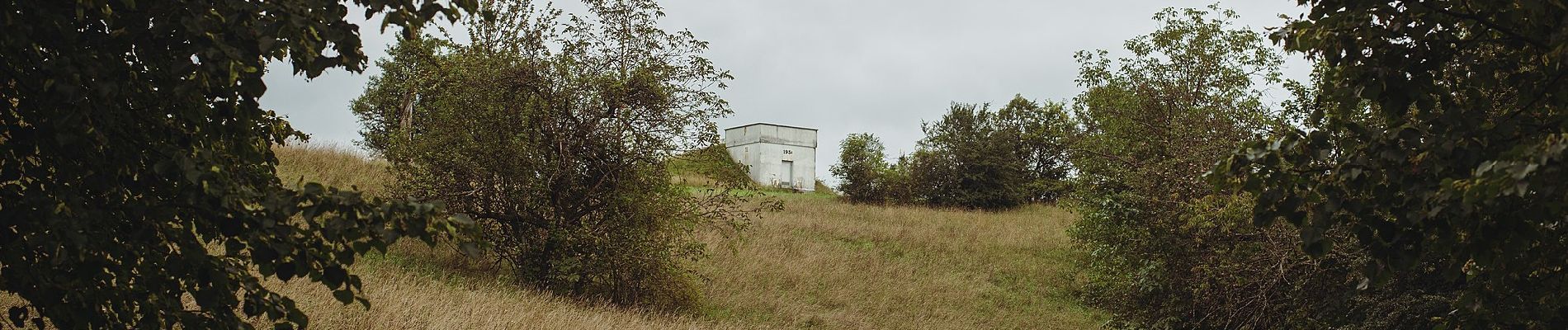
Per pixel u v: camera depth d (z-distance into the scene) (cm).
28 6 372
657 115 1584
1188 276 1551
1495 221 492
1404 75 510
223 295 436
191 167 384
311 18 389
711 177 1659
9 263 406
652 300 1617
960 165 4294
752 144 5334
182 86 379
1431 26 497
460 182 1561
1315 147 504
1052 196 4712
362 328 955
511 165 1548
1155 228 1605
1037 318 2098
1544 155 364
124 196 426
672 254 1961
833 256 2403
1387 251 510
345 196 403
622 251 1577
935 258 2642
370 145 2334
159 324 445
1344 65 520
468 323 1082
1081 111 1995
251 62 388
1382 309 1168
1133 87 1861
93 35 392
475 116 1548
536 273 1569
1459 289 1145
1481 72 519
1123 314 1709
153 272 433
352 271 1216
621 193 1577
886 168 4425
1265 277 1362
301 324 443
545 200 1573
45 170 405
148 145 410
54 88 372
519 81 1543
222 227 409
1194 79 1836
